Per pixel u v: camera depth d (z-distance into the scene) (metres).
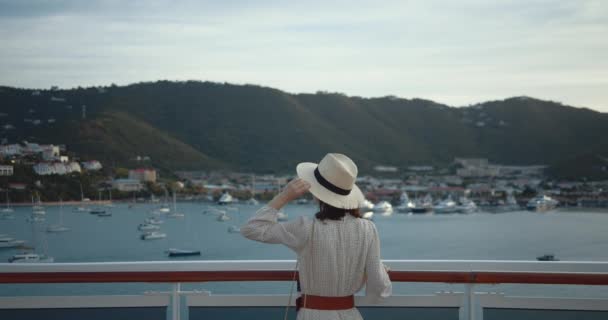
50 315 2.99
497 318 3.04
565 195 198.50
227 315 3.04
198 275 2.98
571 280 2.96
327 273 2.61
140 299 3.03
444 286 5.09
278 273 2.99
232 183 195.25
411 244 76.12
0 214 115.81
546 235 87.38
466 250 70.06
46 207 134.38
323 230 2.61
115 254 64.81
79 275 2.97
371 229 2.66
